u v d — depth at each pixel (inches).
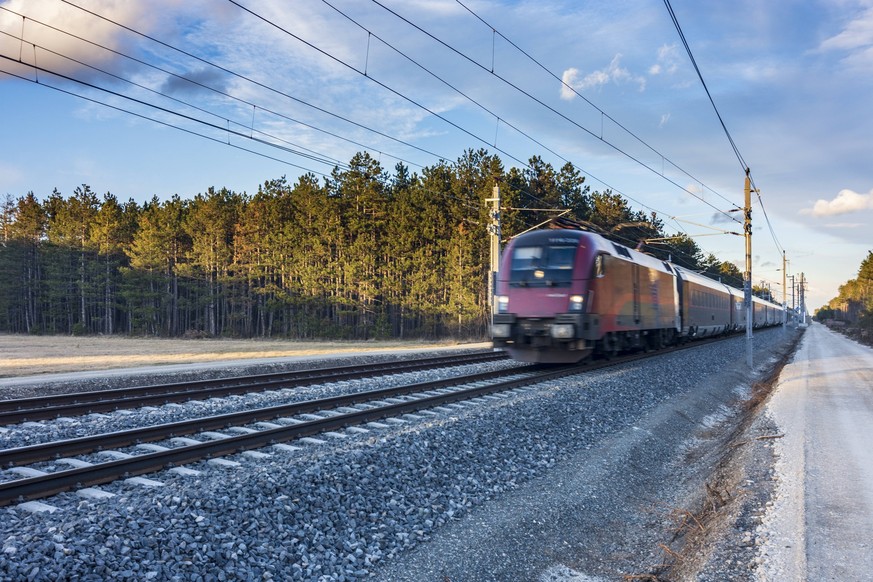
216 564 197.2
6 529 200.1
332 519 245.4
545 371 682.8
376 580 216.4
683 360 869.2
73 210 2588.6
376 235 2137.1
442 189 2076.8
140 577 181.5
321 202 2094.0
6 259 2593.5
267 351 1183.6
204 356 991.6
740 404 728.3
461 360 801.6
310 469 271.1
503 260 695.1
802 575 201.6
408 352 1093.1
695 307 1197.7
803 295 5113.2
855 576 200.4
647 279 847.1
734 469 351.3
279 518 232.1
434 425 370.6
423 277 2032.5
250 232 2279.8
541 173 2005.4
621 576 251.3
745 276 1051.9
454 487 301.7
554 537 279.6
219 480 252.2
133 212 2736.2
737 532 244.4
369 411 394.6
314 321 2091.5
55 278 2527.1
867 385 703.7
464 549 248.8
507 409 432.1
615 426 474.6
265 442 327.6
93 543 189.6
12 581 167.5
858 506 269.7
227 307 2726.4
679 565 242.7
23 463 281.0
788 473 322.3
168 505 224.4
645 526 310.0
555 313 644.7
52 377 613.9
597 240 684.1
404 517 262.5
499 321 674.8
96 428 376.5
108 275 2432.3
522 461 358.0
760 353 1384.1
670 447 470.9
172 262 2453.2
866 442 395.5
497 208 1153.4
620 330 728.3
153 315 2347.4
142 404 452.4
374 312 2059.5
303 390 541.3
